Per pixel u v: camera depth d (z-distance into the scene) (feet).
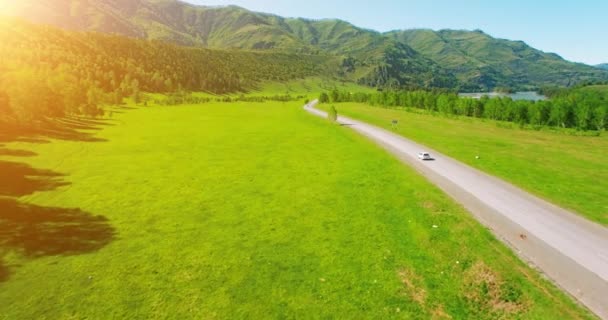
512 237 78.28
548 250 72.38
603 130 256.11
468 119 307.58
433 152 168.45
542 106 279.28
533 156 157.79
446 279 64.49
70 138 205.67
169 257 72.69
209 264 70.03
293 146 193.67
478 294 59.77
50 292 59.93
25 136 193.47
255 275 66.08
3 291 59.77
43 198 106.32
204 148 189.26
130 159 161.27
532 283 61.21
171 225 89.25
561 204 97.60
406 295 60.03
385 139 205.05
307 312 55.67
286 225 89.51
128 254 73.67
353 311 55.93
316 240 80.79
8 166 135.74
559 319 52.65
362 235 83.05
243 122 307.78
